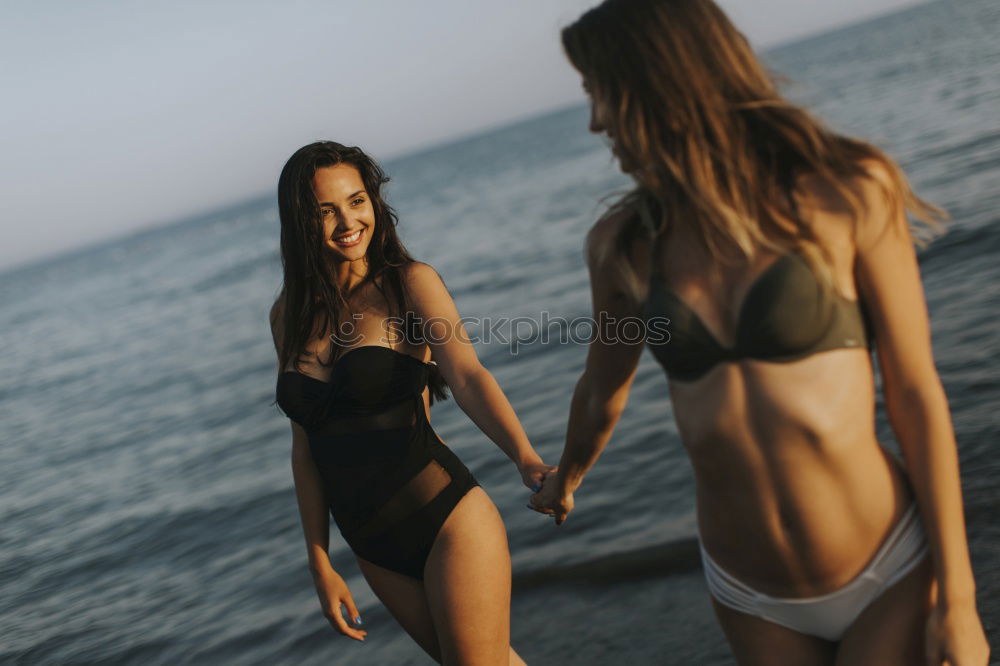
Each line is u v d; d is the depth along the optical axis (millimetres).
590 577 4398
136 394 17031
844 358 1511
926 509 1531
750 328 1493
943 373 5664
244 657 4594
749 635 1698
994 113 20594
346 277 2600
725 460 1584
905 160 17344
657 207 1599
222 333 23484
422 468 2477
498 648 2438
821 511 1533
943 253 8844
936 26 86188
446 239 30609
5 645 5680
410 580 2521
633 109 1524
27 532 8836
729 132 1487
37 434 15500
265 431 10680
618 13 1540
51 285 102250
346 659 4246
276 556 6164
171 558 6797
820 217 1469
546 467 2367
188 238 154375
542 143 98312
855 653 1591
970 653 1475
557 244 21000
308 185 2492
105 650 5168
